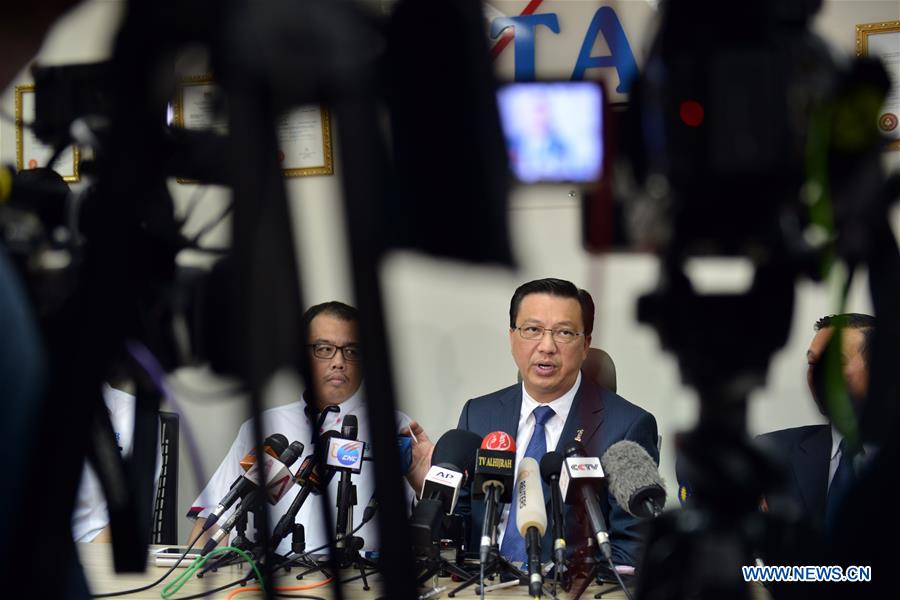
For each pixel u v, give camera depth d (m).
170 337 0.55
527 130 0.72
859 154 0.74
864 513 0.80
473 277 0.52
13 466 0.56
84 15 0.52
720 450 0.86
